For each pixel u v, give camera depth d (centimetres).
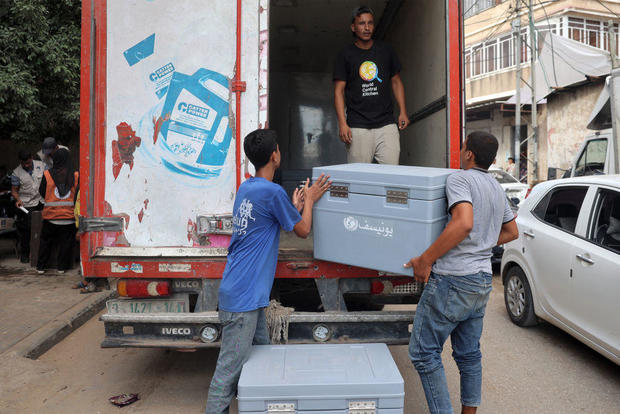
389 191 291
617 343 383
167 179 339
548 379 410
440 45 423
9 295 630
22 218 843
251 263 278
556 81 1920
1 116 840
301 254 351
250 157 294
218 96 336
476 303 289
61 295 632
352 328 333
